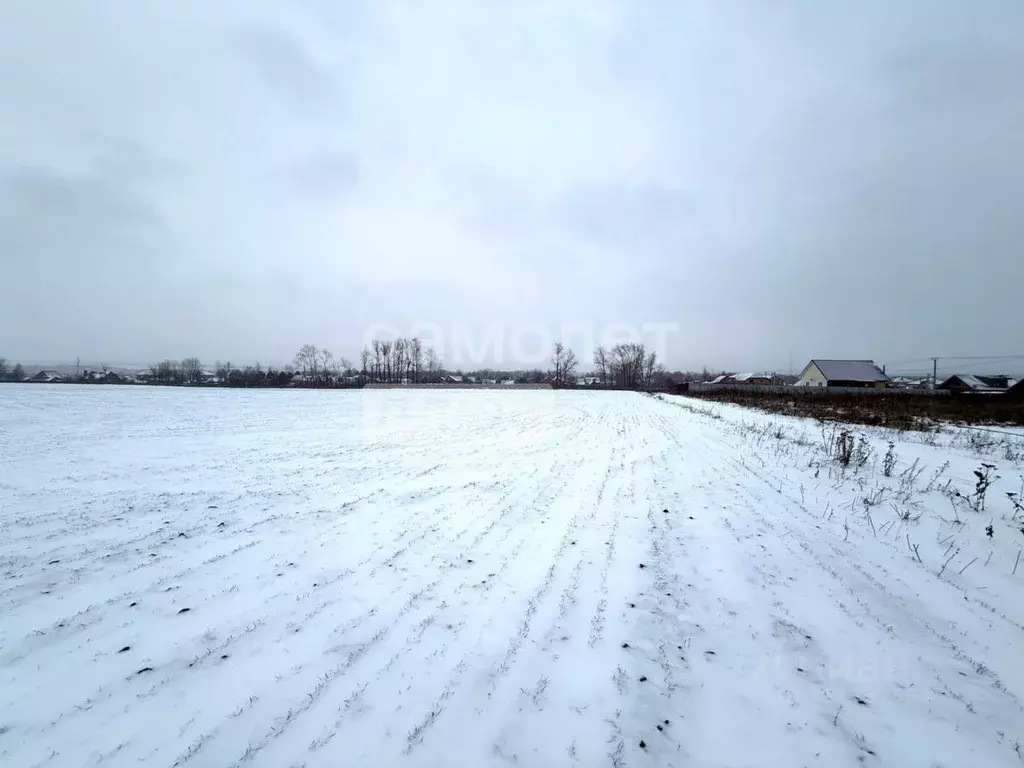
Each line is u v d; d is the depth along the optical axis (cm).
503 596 412
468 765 234
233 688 294
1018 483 815
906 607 391
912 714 270
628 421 2030
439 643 340
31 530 594
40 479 868
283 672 309
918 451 1155
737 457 1084
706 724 262
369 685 295
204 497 749
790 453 1120
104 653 333
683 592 417
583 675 304
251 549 530
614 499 729
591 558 495
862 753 242
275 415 2238
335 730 257
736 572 458
